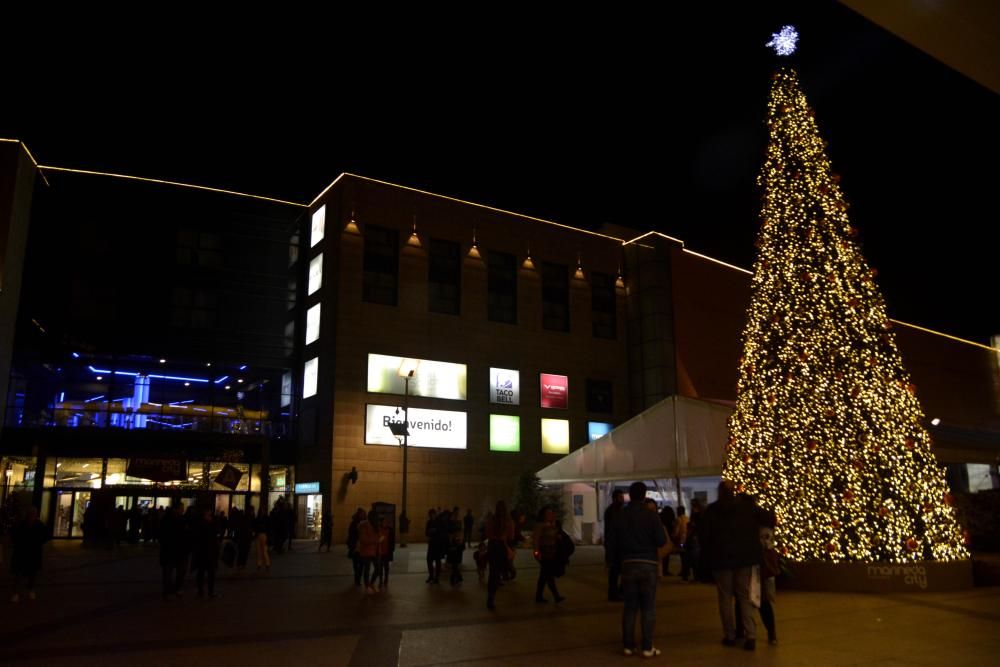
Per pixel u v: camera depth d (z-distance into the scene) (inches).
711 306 2144.4
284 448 1774.1
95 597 598.9
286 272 1900.8
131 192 1765.5
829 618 442.0
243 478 1723.7
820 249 646.5
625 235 2208.4
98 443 1583.4
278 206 1920.5
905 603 502.6
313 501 1688.0
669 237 2108.8
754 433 646.5
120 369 1739.7
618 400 2050.9
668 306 2053.4
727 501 363.9
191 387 1841.8
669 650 347.9
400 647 366.0
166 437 1621.6
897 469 589.6
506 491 1814.7
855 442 597.3
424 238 1852.9
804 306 638.5
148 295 1733.5
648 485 1270.9
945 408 2493.8
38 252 1637.6
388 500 1660.9
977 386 2674.7
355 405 1670.8
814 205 662.5
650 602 334.6
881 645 353.1
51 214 1672.0
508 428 1857.8
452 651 353.4
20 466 1547.7
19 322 1590.8
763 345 659.4
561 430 1935.3
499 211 1980.8
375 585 686.5
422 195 1875.0
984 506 836.0
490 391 1852.9
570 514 1477.6
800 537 601.3
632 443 1160.2
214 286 1811.0
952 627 405.4
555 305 2018.9
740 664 313.3
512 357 1904.5
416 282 1812.3
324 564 968.3
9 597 597.0
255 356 1822.1
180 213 1808.6
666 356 2014.0
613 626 428.1
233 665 324.8
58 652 357.7
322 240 1823.3
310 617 477.7
